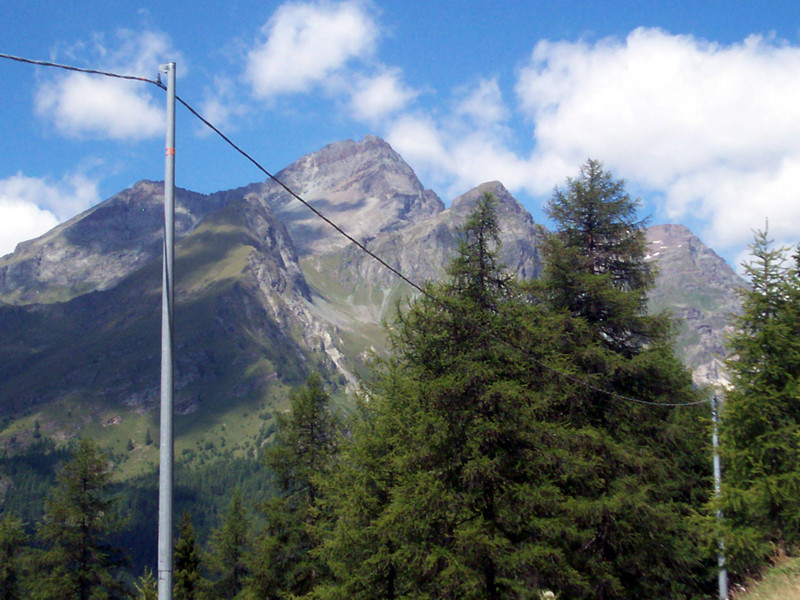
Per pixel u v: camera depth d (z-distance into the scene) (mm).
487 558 17484
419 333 21219
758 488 18953
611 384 23969
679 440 24719
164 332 9648
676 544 22016
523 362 20641
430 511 18250
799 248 20781
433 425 18547
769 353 20062
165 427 9375
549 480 19016
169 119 10461
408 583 21219
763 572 18266
